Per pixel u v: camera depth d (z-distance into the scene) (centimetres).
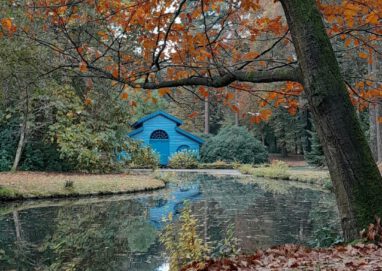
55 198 1503
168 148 3438
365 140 441
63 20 518
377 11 463
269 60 496
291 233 912
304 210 1256
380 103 529
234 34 541
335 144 434
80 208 1298
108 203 1410
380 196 434
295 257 485
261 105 551
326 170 2695
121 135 2217
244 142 3584
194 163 3347
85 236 912
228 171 3073
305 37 435
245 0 487
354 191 432
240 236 884
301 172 2594
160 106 4103
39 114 1956
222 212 1213
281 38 510
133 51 547
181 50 514
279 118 4194
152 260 720
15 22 579
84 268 673
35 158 2108
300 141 4303
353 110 438
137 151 2380
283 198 1550
